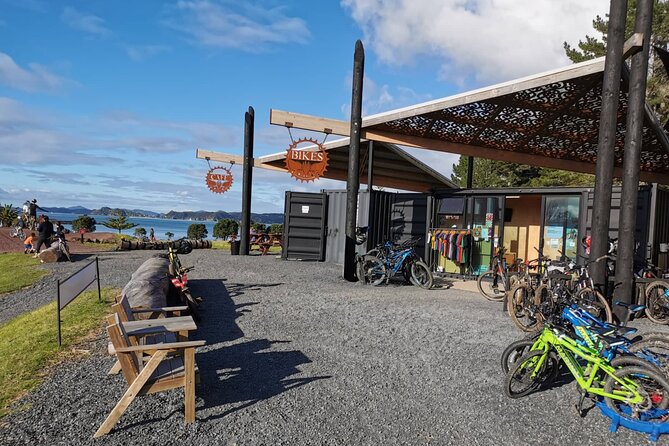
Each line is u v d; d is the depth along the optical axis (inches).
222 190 694.5
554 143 462.9
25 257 645.3
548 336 166.9
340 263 569.0
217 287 376.8
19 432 134.0
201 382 175.2
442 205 485.7
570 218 421.1
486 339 237.3
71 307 293.1
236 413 149.1
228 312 287.6
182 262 541.6
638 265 323.9
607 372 149.6
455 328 258.1
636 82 273.1
